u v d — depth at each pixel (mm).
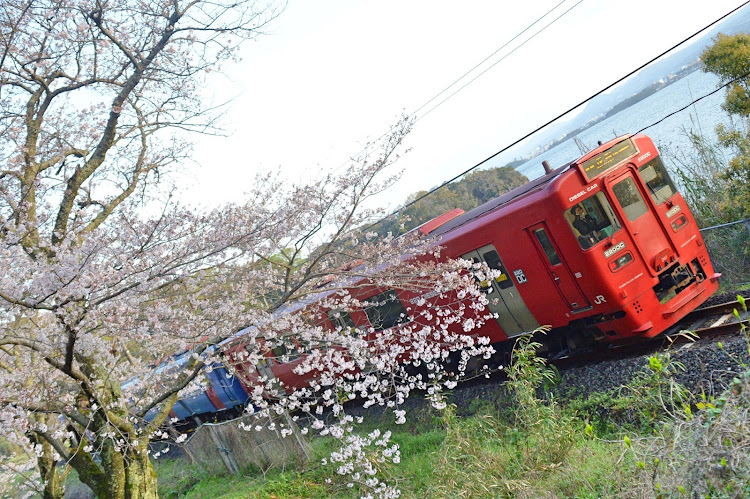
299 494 10734
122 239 8852
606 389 9602
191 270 8891
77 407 9961
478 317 11383
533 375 8984
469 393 12445
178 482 15203
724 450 4453
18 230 8445
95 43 10023
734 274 13141
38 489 10477
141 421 10102
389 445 11484
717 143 15609
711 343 9172
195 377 9672
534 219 10906
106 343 9625
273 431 12633
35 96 9656
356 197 9766
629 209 10852
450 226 13742
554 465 7242
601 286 10531
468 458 8195
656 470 5035
